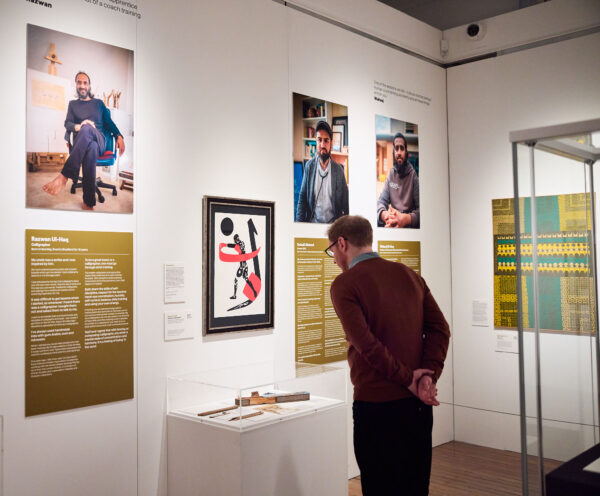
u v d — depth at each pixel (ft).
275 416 11.27
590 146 7.16
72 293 11.00
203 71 13.43
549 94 18.60
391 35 18.78
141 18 12.33
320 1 16.39
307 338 15.49
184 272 12.82
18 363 10.27
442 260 20.36
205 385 11.48
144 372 12.05
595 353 7.12
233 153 13.97
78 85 11.25
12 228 10.29
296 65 15.69
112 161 11.71
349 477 16.48
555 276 7.53
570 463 7.22
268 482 11.02
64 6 11.09
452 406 20.48
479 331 19.89
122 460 11.61
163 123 12.62
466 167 20.40
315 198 15.99
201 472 11.46
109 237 11.59
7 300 10.18
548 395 7.52
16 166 10.36
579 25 17.97
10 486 10.09
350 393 16.71
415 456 8.77
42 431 10.52
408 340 8.87
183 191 12.91
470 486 15.46
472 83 20.33
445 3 22.58
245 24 14.42
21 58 10.48
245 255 13.99
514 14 19.35
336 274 16.47
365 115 17.74
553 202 7.57
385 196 18.28
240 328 13.78
